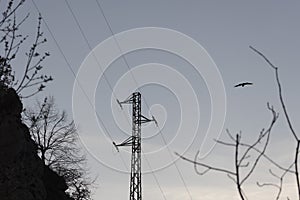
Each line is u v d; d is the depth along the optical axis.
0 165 24.41
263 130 6.14
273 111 6.13
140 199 58.41
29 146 44.72
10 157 35.38
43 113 19.33
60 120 64.62
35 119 18.06
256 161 6.08
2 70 12.34
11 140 35.84
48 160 64.56
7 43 12.43
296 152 5.98
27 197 39.38
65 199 56.84
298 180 5.94
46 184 54.38
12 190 22.77
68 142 65.44
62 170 64.50
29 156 43.81
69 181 63.62
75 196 62.16
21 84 12.64
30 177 37.09
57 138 65.06
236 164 6.11
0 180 22.52
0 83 12.45
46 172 55.66
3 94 12.95
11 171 23.44
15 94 13.21
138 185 58.94
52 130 64.88
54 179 56.31
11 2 12.52
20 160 38.19
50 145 64.81
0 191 22.38
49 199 53.66
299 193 5.90
